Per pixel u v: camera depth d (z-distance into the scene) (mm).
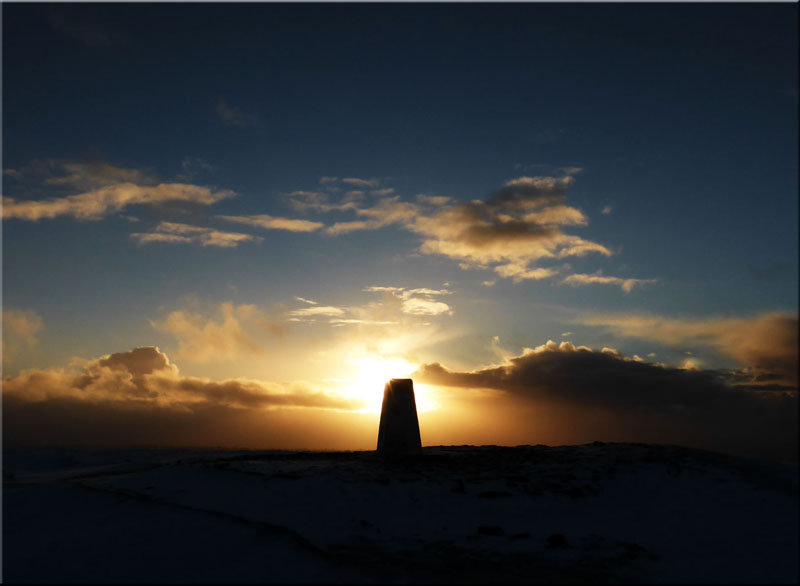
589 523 13523
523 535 12664
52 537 13594
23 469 27531
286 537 12602
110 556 12008
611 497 15000
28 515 15586
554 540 12164
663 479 15859
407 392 22938
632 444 20234
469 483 16094
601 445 20625
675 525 13117
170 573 11023
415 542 12398
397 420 22500
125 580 10766
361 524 13312
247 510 14414
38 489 17938
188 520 14141
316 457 21422
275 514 13984
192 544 12523
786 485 15047
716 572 10672
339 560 11227
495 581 10320
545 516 14008
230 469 17844
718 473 16109
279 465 18719
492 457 20188
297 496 15109
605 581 10344
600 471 16609
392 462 19578
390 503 14773
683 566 10992
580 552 11750
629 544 12070
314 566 11102
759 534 12328
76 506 16156
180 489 16719
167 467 20047
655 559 11352
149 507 15477
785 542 11844
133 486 17484
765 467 16516
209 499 15570
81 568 11406
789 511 13445
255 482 16453
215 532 13172
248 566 11250
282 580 10500
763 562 11000
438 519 13859
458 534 12930
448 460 19953
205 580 10633
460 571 10805
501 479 16344
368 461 19891
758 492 14648
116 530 13758
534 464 18016
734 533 12453
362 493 15320
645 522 13438
